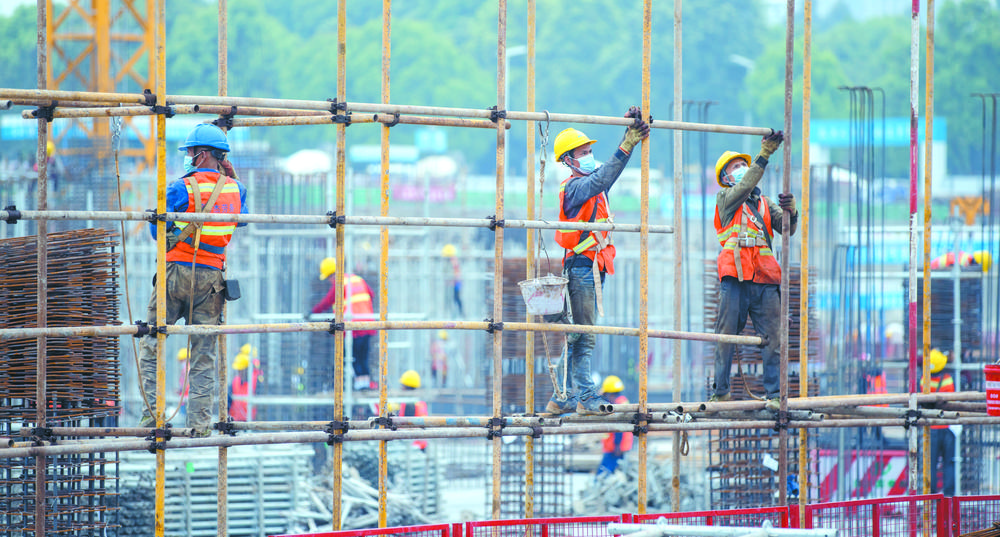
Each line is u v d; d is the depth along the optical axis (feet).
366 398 196.75
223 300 109.19
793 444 156.76
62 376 108.58
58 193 256.52
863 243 258.57
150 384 108.27
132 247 258.98
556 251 284.41
